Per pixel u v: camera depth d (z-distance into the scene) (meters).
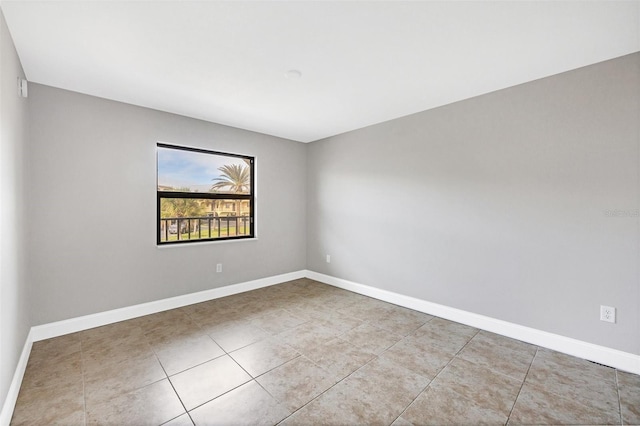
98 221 2.80
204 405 1.71
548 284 2.40
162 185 3.32
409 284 3.35
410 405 1.72
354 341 2.53
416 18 1.66
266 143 4.19
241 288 3.93
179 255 3.36
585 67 2.21
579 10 1.59
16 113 1.96
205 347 2.41
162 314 3.12
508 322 2.62
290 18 1.67
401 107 3.09
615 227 2.11
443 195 3.04
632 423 1.58
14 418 1.60
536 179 2.45
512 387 1.89
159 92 2.70
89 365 2.12
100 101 2.81
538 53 2.04
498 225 2.67
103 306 2.84
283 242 4.44
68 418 1.60
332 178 4.29
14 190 1.89
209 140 3.58
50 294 2.55
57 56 2.06
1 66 1.56
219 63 2.18
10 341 1.72
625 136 2.06
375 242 3.71
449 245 3.01
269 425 1.56
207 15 1.63
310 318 3.04
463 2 1.53
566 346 2.31
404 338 2.59
